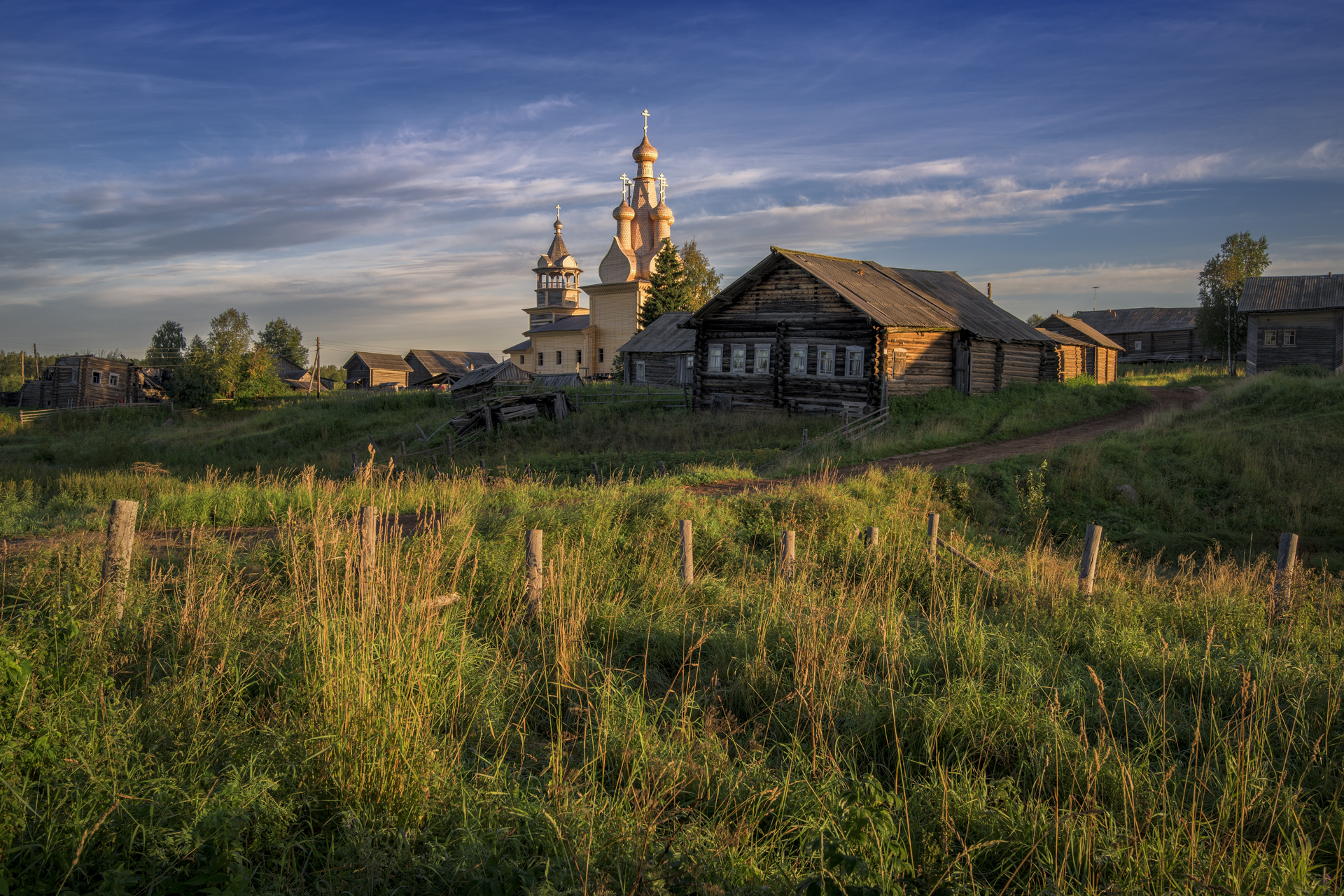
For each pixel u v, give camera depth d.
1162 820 4.31
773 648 7.00
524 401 34.19
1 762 3.61
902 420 28.03
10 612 6.30
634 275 77.62
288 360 109.25
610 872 3.55
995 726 5.43
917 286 35.72
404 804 4.07
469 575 8.34
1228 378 49.12
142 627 6.05
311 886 3.60
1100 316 80.25
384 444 34.12
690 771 4.68
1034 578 10.11
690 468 20.86
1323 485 17.53
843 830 3.97
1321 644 8.14
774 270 32.59
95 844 3.56
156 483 17.88
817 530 12.35
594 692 5.76
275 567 8.34
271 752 4.32
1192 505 17.36
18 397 73.88
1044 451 21.30
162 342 108.44
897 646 6.64
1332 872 4.24
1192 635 8.79
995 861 4.19
